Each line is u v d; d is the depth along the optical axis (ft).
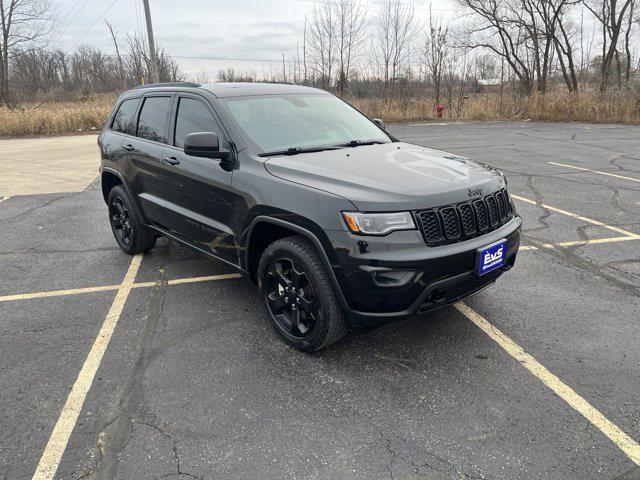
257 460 7.59
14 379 9.85
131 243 16.70
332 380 9.64
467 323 11.75
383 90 82.99
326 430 8.24
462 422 8.37
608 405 8.74
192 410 8.80
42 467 7.52
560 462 7.45
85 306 13.15
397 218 8.86
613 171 30.27
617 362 10.03
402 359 10.32
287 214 9.81
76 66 187.93
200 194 12.37
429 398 9.02
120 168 16.15
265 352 10.69
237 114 12.14
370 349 10.74
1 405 9.04
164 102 14.49
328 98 14.87
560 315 12.04
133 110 16.12
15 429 8.38
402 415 8.58
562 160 34.71
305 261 9.71
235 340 11.23
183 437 8.12
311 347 10.32
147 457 7.69
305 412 8.70
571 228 18.95
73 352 10.84
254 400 9.06
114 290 14.17
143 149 14.70
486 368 9.92
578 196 23.98
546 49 95.66
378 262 8.76
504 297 13.08
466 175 10.44
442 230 9.19
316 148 11.91
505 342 10.87
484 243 9.68
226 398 9.13
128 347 11.01
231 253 11.88
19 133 67.15
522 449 7.73
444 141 46.96
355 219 8.87
